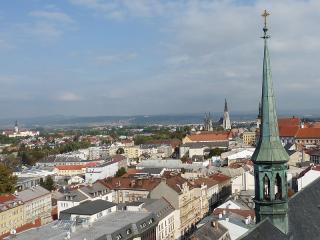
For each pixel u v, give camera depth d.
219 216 122.69
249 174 192.38
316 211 58.41
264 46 52.59
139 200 165.75
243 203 147.00
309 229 54.09
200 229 112.12
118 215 142.12
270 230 48.09
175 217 167.25
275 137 52.50
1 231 185.12
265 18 52.44
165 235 155.88
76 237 115.19
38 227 129.50
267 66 52.66
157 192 170.62
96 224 129.38
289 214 54.47
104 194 197.38
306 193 61.00
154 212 150.50
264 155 51.59
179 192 170.75
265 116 52.72
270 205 51.56
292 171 195.12
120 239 121.19
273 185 51.62
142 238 133.12
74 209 140.50
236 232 116.38
